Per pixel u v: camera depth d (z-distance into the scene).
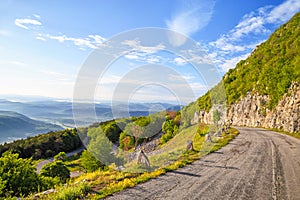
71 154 56.91
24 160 12.44
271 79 59.50
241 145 19.94
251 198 6.91
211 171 10.25
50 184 12.60
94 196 6.91
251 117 62.72
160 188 7.71
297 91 40.34
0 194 10.21
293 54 63.62
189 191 7.42
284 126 40.59
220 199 6.77
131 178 8.96
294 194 7.35
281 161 12.80
